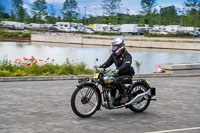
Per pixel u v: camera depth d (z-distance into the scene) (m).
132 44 57.34
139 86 6.32
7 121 5.31
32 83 10.66
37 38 68.31
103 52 40.16
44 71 13.10
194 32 68.56
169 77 14.06
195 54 41.12
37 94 8.26
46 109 6.38
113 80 5.64
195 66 15.08
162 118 5.82
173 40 57.12
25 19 106.81
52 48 46.12
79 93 6.05
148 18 89.00
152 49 51.84
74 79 12.45
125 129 4.96
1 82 10.80
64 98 7.73
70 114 5.95
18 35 71.19
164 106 7.01
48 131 4.74
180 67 14.66
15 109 6.32
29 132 4.66
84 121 5.41
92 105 5.75
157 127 5.14
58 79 12.11
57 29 79.75
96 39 60.88
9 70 12.66
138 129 4.98
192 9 72.75
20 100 7.33
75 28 81.19
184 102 7.56
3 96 7.83
